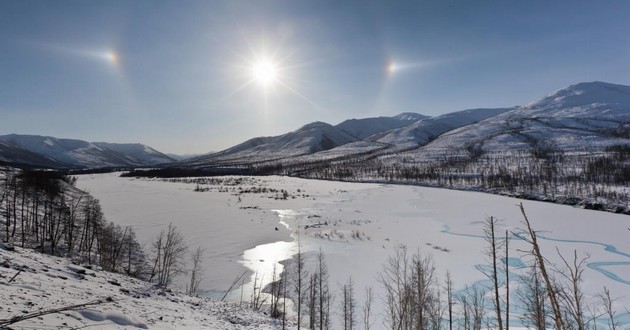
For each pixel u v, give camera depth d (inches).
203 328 652.1
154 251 2372.0
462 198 4997.5
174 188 6766.7
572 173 5935.0
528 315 973.8
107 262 1860.2
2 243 826.8
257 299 1696.6
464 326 1374.3
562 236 2829.7
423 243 2667.3
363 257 2329.0
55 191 3299.7
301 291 1813.5
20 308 396.5
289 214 3902.6
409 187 6491.1
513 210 3991.1
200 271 2084.2
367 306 1596.9
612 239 2733.8
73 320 425.4
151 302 765.9
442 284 1835.6
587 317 1374.3
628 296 1646.2
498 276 1909.4
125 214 3727.9
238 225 3297.2
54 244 1968.5
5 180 3144.7
